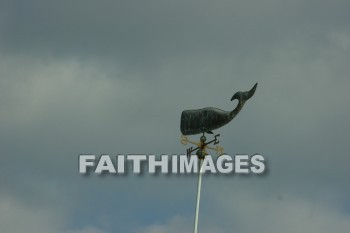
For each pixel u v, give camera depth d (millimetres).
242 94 53250
